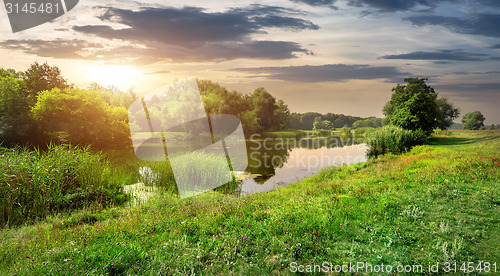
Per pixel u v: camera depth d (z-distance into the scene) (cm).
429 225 522
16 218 666
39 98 2791
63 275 348
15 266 373
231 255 417
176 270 363
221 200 784
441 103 4041
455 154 1407
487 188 749
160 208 731
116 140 2681
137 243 452
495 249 431
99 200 822
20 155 858
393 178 996
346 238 475
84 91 2894
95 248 434
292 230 494
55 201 767
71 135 2598
